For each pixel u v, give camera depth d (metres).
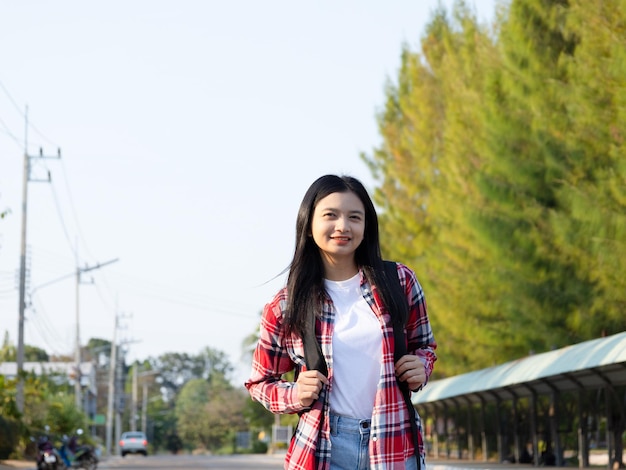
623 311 21.09
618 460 18.98
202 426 110.31
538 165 23.30
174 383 158.88
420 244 34.41
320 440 3.84
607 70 20.06
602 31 20.33
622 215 19.73
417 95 33.97
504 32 23.52
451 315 28.62
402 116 36.34
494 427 30.66
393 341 3.90
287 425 69.19
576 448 25.00
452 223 28.52
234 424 110.06
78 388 57.50
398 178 34.91
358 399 3.86
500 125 23.34
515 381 20.28
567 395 23.92
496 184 23.55
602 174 20.50
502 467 22.80
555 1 22.83
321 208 3.97
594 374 18.70
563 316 22.97
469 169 26.88
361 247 4.04
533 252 23.06
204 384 131.25
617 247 19.73
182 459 58.31
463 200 27.23
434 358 4.11
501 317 27.41
